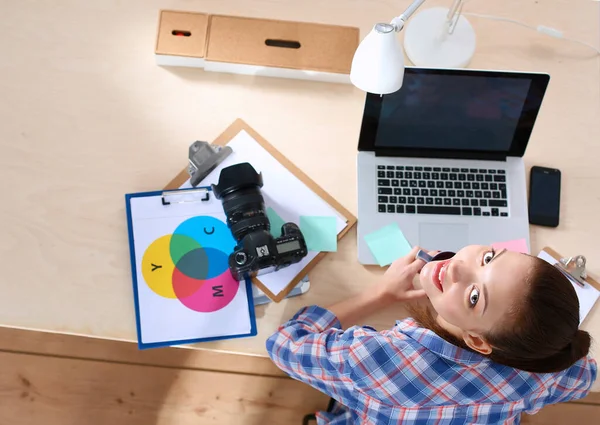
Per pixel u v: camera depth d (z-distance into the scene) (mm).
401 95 970
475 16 1157
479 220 1050
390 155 1063
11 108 1033
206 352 1620
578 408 1597
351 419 1170
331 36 1101
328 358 937
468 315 782
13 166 1012
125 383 1599
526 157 1106
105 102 1060
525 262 745
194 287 984
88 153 1034
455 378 886
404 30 1133
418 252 994
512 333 740
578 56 1159
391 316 1024
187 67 1098
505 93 971
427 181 1059
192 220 1013
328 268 1028
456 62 1114
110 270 987
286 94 1107
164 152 1054
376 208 1043
